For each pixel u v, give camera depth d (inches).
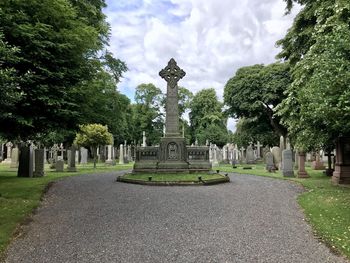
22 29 463.5
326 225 342.6
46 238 305.1
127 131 2620.6
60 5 516.1
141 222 361.4
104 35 998.4
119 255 262.2
